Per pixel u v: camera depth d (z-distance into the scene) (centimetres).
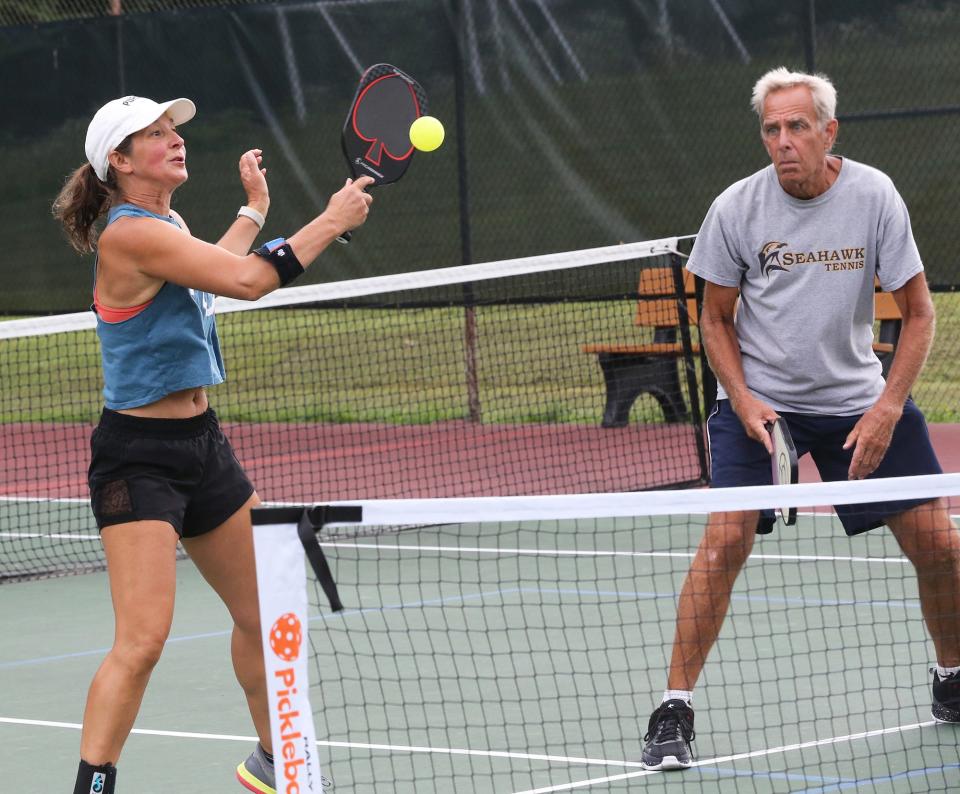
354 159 1462
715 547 1574
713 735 1620
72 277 4591
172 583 1326
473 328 4169
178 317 1323
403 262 4281
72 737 1692
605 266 4072
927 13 3775
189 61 4388
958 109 3769
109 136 1319
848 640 1975
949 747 1555
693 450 3662
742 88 3941
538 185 4144
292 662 1096
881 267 1612
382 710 1741
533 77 4144
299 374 4728
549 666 1905
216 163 4372
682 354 3731
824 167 1586
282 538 1093
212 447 1373
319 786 1095
